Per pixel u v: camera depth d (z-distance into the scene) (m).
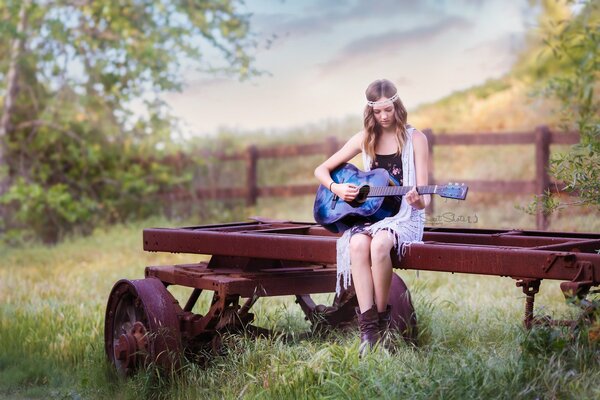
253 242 4.81
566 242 4.50
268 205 15.36
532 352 4.03
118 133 14.88
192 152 15.55
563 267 3.80
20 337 6.02
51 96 14.99
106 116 14.80
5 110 14.34
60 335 5.91
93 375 5.05
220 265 5.31
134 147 15.14
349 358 4.18
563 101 9.66
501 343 4.84
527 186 12.28
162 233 5.33
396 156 4.78
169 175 15.57
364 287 4.48
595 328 3.91
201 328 4.88
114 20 13.92
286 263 5.34
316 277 5.14
